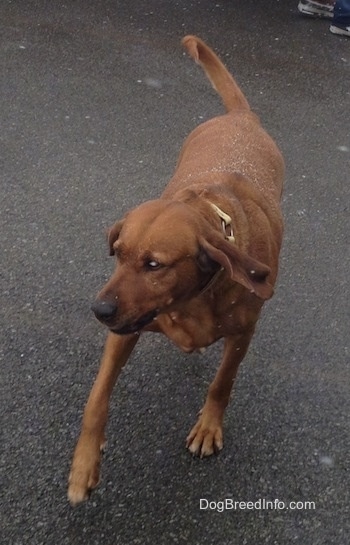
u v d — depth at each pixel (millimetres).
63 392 3189
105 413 2742
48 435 3004
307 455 3125
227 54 6305
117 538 2678
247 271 2459
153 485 2883
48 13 6402
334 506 2941
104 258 3938
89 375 3289
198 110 5469
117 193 4461
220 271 2547
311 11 7191
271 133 5379
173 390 3285
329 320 3824
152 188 4562
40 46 5902
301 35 6883
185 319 2691
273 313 3789
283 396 3359
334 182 4980
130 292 2367
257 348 3570
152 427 3111
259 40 6641
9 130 4871
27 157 4637
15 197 4270
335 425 3279
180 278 2428
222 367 2963
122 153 4848
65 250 3945
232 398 3305
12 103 5164
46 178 4477
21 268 3781
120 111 5297
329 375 3512
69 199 4332
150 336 3516
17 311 3539
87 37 6152
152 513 2783
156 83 5707
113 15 6566
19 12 6332
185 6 6988
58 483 2830
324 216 4625
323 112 5781
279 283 3996
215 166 3150
